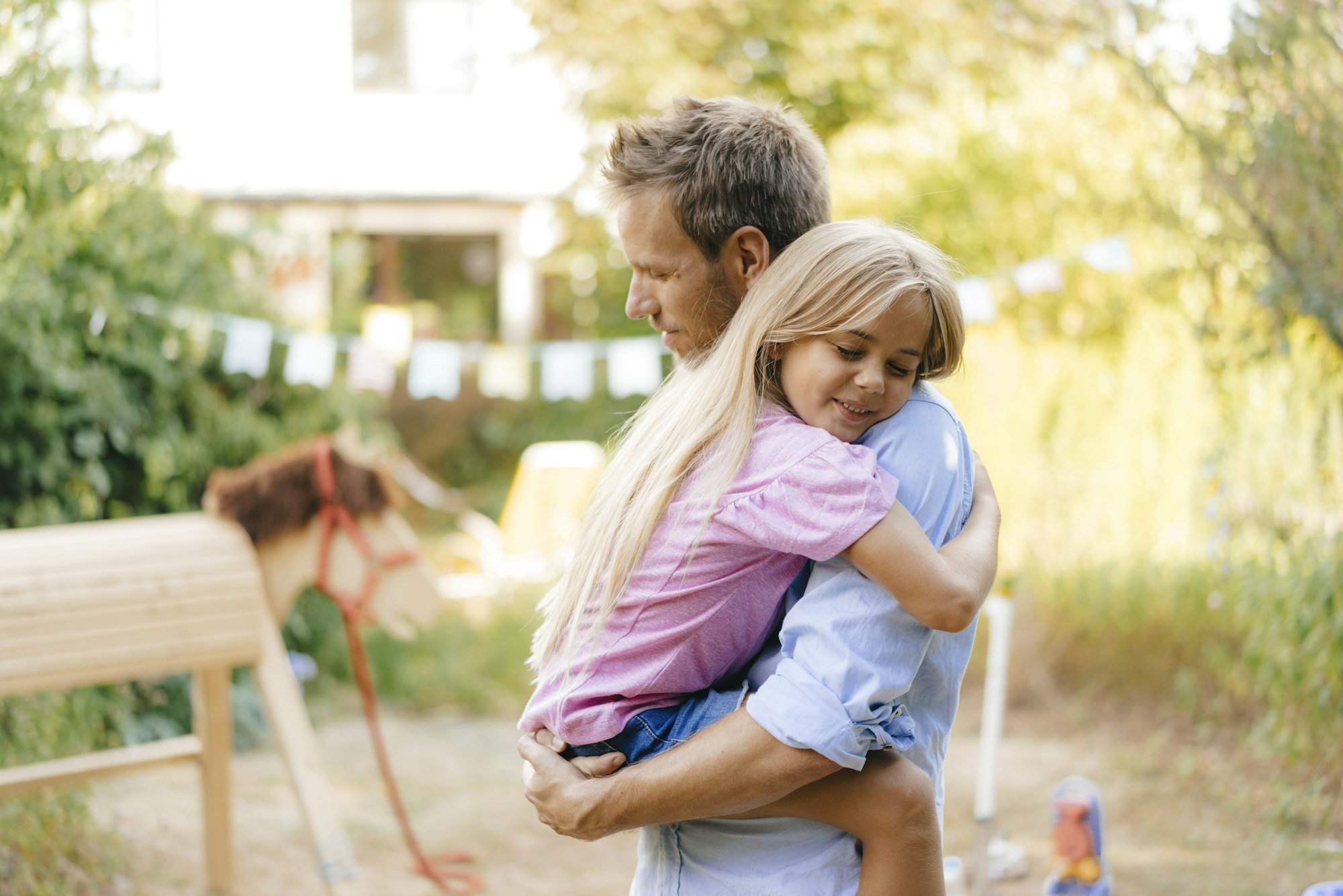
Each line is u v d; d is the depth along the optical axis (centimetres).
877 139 716
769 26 829
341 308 995
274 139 1100
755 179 147
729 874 142
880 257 136
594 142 897
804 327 136
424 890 391
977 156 659
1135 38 439
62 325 487
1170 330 534
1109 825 404
